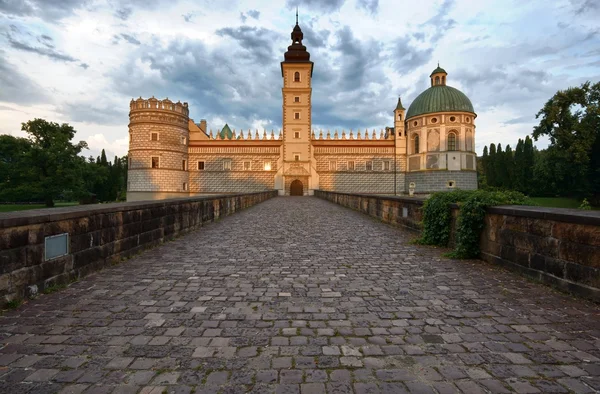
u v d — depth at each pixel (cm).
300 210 2312
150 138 5741
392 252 829
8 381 283
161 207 953
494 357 325
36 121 4912
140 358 321
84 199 5200
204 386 278
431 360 320
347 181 6381
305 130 6184
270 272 638
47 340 356
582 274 486
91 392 270
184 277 600
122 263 707
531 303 469
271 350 338
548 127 4425
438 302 475
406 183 6372
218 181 6294
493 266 685
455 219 858
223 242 978
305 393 269
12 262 452
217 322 405
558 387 278
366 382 285
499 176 7125
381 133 7012
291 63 6166
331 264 703
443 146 5866
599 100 4122
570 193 5012
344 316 425
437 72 6384
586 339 362
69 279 559
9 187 4678
